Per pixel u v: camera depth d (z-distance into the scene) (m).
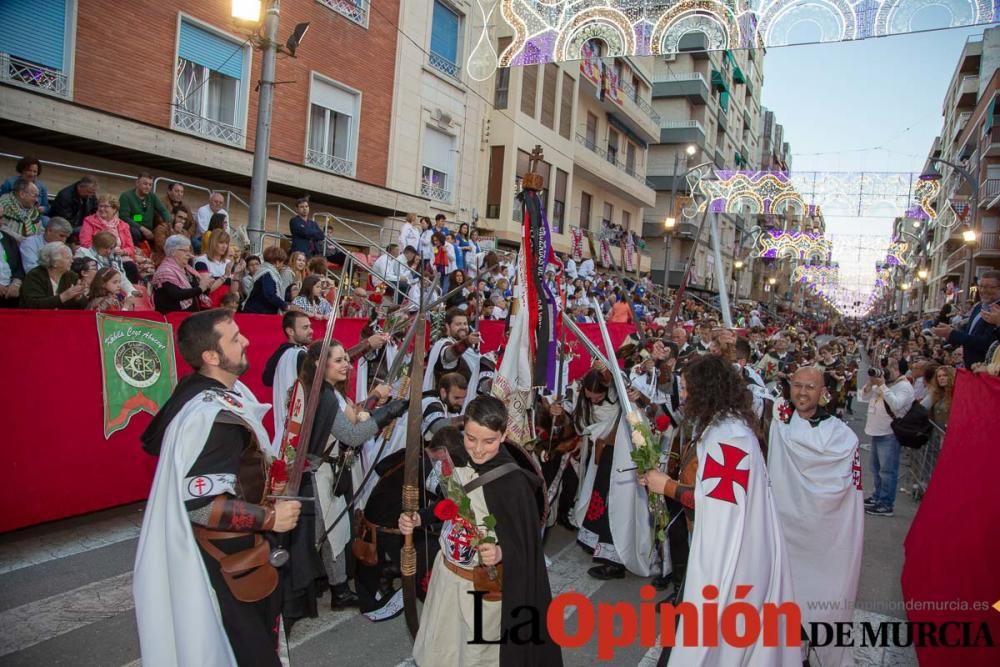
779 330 20.22
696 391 2.98
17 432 4.64
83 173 10.13
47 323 4.79
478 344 6.20
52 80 9.51
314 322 6.86
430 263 12.44
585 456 5.75
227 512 2.38
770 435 3.87
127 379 5.28
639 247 29.55
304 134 13.43
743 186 21.75
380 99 15.19
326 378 3.66
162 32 10.79
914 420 6.97
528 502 2.82
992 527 3.11
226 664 2.40
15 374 4.61
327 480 3.97
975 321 7.14
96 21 9.92
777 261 57.69
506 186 19.20
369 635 3.87
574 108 23.20
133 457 5.34
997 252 32.75
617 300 17.86
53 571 4.38
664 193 38.94
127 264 6.86
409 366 4.64
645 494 4.75
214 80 11.80
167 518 2.37
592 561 5.23
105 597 4.05
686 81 38.56
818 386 3.72
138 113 10.56
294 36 8.48
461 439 2.95
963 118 47.12
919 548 4.03
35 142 9.48
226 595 2.46
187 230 8.79
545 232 4.17
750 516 2.73
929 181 20.56
